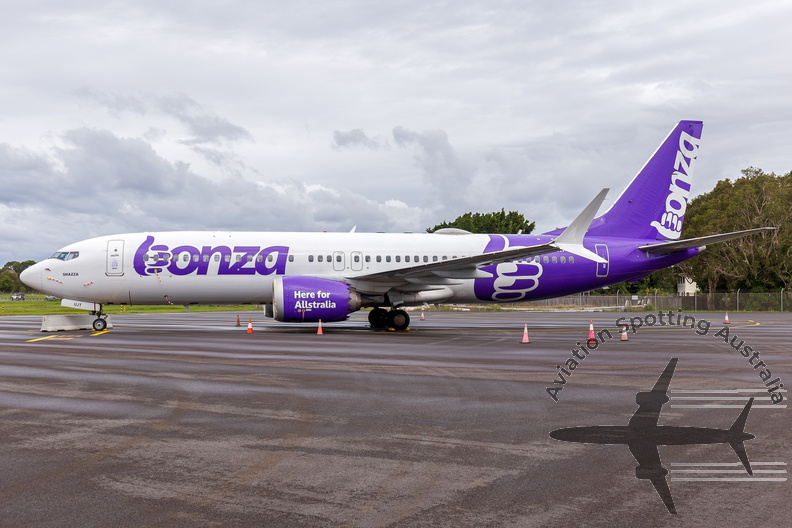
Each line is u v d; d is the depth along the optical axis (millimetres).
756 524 5703
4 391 12289
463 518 5840
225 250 28094
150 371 14914
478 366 15945
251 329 26859
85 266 27531
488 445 8375
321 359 17266
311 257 28562
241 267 28047
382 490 6602
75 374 14445
